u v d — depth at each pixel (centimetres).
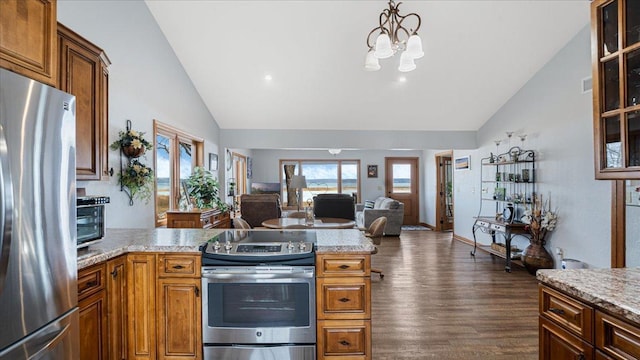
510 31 371
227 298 198
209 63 420
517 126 482
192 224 357
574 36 375
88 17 242
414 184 939
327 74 444
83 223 183
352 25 367
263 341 197
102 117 221
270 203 497
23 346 110
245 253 196
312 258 196
